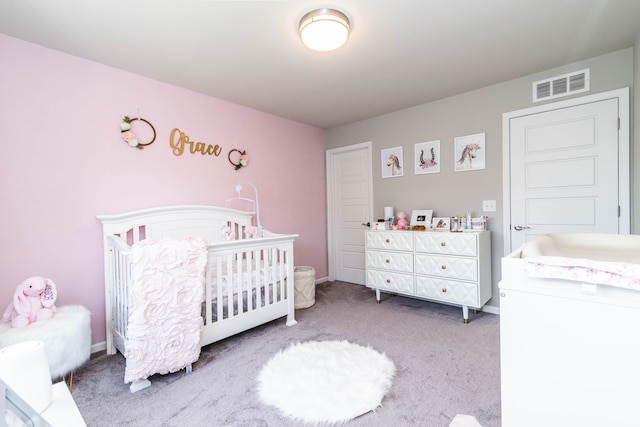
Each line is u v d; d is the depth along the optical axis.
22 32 1.93
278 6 1.71
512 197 2.82
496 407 1.55
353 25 1.90
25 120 2.03
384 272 3.28
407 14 1.80
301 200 4.04
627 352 0.85
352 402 1.58
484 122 2.96
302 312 3.06
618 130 2.32
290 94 3.04
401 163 3.60
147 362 1.74
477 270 2.65
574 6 1.75
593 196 2.44
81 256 2.26
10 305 1.77
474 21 1.88
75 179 2.23
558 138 2.58
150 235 2.52
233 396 1.68
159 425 1.46
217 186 3.12
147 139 2.61
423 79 2.74
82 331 1.81
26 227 2.04
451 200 3.21
